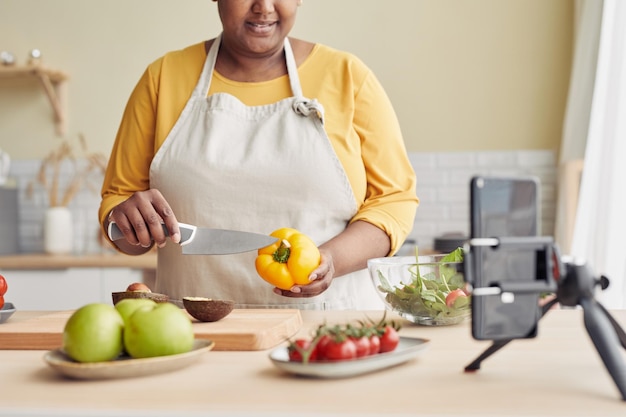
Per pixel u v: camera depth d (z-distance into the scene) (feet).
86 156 13.11
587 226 9.28
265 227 5.60
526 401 2.74
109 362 3.14
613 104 8.75
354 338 3.20
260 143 5.59
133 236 4.84
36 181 13.21
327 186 5.56
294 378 3.16
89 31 13.07
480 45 12.44
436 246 11.24
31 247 13.26
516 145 12.41
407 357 3.29
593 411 2.62
